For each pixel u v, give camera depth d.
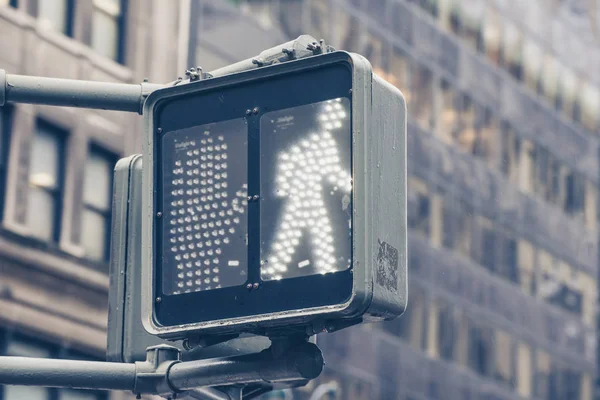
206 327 6.34
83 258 40.34
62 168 40.22
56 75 40.69
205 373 6.79
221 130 6.57
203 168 6.57
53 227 39.66
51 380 6.80
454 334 80.19
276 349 6.41
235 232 6.41
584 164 96.56
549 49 94.38
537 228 90.19
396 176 6.34
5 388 35.28
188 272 6.49
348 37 73.00
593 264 95.88
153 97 6.72
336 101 6.31
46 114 39.84
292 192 6.30
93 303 40.47
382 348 73.06
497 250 85.75
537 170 91.50
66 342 39.22
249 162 6.45
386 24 77.31
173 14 45.56
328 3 70.00
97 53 42.22
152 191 6.66
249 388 8.03
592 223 96.56
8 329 37.44
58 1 41.19
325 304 6.11
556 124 94.06
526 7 92.06
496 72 88.19
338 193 6.19
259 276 6.29
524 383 86.75
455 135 83.06
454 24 84.44
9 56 39.28
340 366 69.06
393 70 78.12
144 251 6.60
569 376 91.75
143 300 6.55
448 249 80.75
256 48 59.22
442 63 82.62
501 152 87.56
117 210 8.09
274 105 6.45
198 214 6.52
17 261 38.09
